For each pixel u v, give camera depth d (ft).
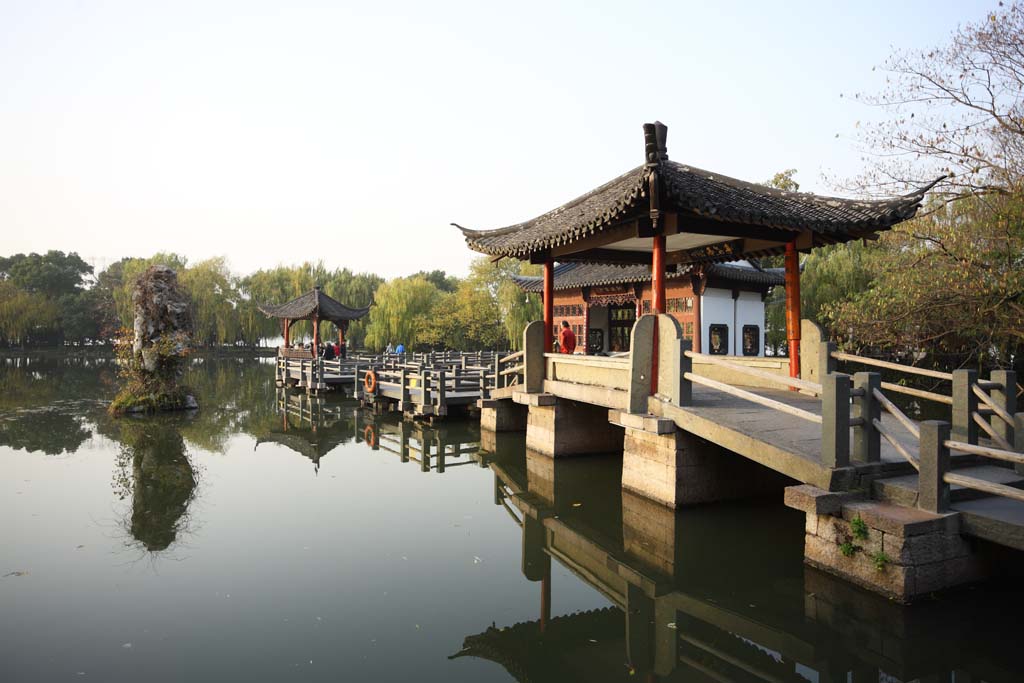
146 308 68.54
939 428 17.67
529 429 44.29
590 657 17.25
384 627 18.45
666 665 17.03
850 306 44.62
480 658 16.72
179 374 71.97
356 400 76.89
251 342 195.83
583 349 79.77
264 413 67.05
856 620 18.34
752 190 30.37
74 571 22.62
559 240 31.32
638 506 30.37
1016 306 36.99
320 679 15.35
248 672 15.66
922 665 16.47
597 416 41.73
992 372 22.67
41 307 195.83
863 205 28.84
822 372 29.63
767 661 17.16
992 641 16.57
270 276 197.57
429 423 58.08
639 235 29.22
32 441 49.08
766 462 21.93
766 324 93.71
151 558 23.97
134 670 15.70
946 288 38.78
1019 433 20.62
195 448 47.21
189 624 18.45
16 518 29.14
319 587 21.36
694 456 28.63
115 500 32.42
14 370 126.93
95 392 84.43
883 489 19.17
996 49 37.40
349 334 183.93
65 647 16.97
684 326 66.85
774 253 34.60
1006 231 36.17
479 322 146.41
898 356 49.85
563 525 29.50
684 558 24.56
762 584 21.54
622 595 21.80
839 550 19.21
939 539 17.42
